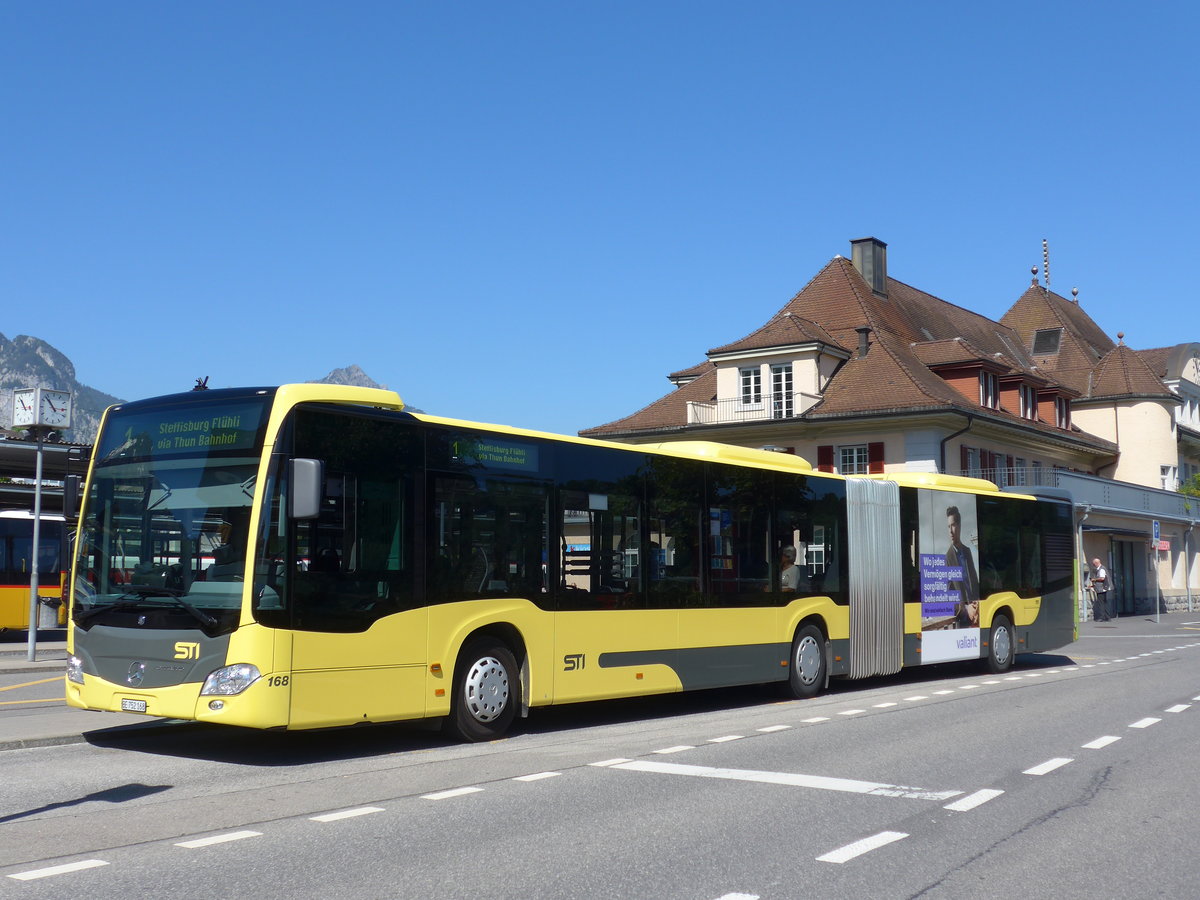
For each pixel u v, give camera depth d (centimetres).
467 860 693
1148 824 816
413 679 1105
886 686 1842
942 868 690
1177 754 1123
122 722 1255
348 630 1048
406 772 1002
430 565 1131
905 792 924
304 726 1006
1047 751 1141
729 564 1513
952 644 1955
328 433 1053
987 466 4741
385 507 1095
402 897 613
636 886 640
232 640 988
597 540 1323
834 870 682
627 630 1346
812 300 5172
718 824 802
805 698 1641
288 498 1012
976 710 1490
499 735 1206
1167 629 3738
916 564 1886
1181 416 6681
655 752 1123
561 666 1262
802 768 1034
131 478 1085
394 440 1111
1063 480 4478
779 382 4694
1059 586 2277
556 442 1286
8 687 1709
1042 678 1966
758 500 1576
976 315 6341
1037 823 816
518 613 1218
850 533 1753
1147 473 6066
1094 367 6331
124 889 622
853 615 1738
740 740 1211
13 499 3183
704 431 4728
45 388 2136
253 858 694
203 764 1041
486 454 1202
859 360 4694
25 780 955
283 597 1002
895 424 4388
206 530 1030
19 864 677
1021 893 640
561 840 748
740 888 639
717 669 1474
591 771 1012
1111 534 4909
